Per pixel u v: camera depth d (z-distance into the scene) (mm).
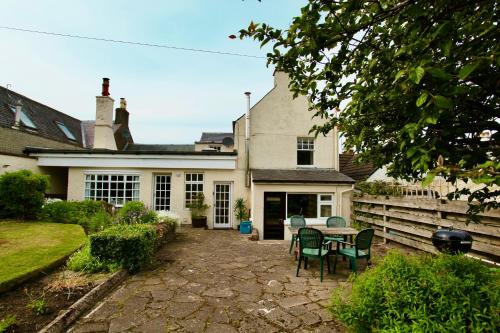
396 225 8734
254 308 4371
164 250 8180
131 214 9609
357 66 2438
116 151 12742
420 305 2439
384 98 2234
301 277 5930
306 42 2066
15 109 15484
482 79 1697
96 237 5895
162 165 12836
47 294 4496
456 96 1703
